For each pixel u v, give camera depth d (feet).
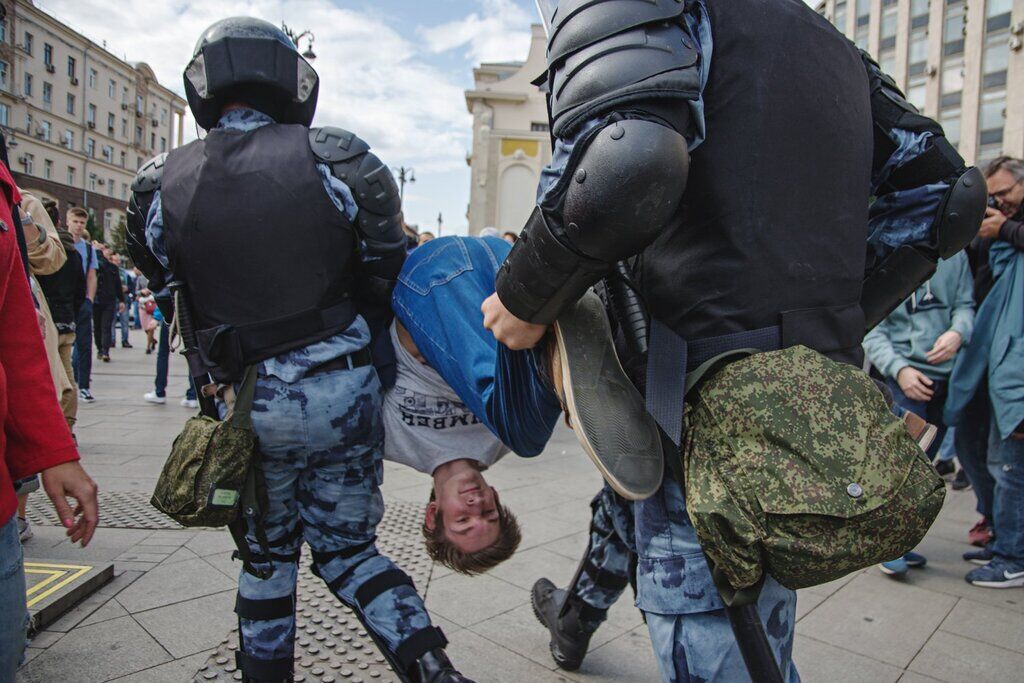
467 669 7.22
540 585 7.96
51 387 4.30
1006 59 78.07
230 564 9.25
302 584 8.84
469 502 5.76
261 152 5.36
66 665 6.77
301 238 5.32
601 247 3.10
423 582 9.21
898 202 4.42
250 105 5.71
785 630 3.82
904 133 4.21
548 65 3.37
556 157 3.30
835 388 3.34
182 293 5.61
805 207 3.58
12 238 4.05
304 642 7.41
